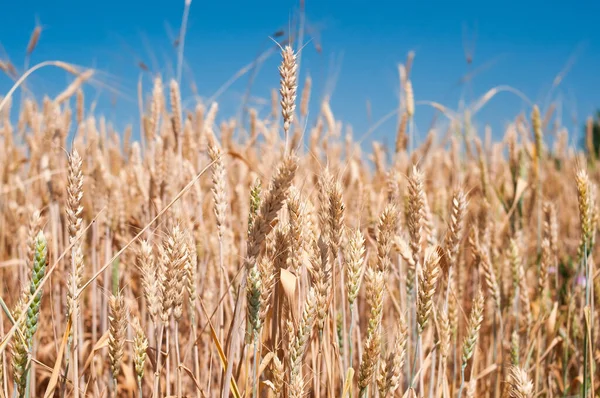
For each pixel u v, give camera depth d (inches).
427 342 49.1
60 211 68.1
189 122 64.2
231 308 45.9
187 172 56.3
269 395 41.3
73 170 37.1
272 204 34.8
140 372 37.9
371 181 80.4
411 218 40.4
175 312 38.2
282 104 37.9
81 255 37.6
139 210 67.4
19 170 84.0
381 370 38.2
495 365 47.3
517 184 58.6
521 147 67.8
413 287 46.6
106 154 79.3
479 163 63.5
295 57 38.1
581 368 51.7
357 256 38.1
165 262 37.2
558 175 103.1
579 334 53.4
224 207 41.7
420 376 42.7
